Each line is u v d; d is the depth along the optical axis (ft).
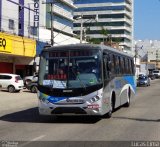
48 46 52.44
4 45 127.75
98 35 465.88
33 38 159.12
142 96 110.22
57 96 50.06
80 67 50.52
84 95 49.55
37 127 47.19
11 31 147.23
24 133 42.14
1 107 77.82
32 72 164.35
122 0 481.46
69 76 50.26
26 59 158.20
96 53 50.85
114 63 60.54
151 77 325.21
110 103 56.03
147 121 52.75
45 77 51.03
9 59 150.82
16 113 65.57
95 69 50.34
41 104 50.80
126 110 68.39
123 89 68.74
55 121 53.26
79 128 46.11
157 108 72.54
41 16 188.34
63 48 51.37
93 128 46.03
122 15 483.10
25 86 145.28
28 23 160.35
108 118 56.24
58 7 280.31
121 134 41.19
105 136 39.83
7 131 43.80
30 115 61.98
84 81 49.88
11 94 116.67
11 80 125.29
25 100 96.02
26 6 159.02
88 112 49.75
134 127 46.80
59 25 285.84
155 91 141.79
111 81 56.70
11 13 147.64
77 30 448.65
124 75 70.28
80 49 51.01
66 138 38.52
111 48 59.93
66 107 49.80
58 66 50.96
